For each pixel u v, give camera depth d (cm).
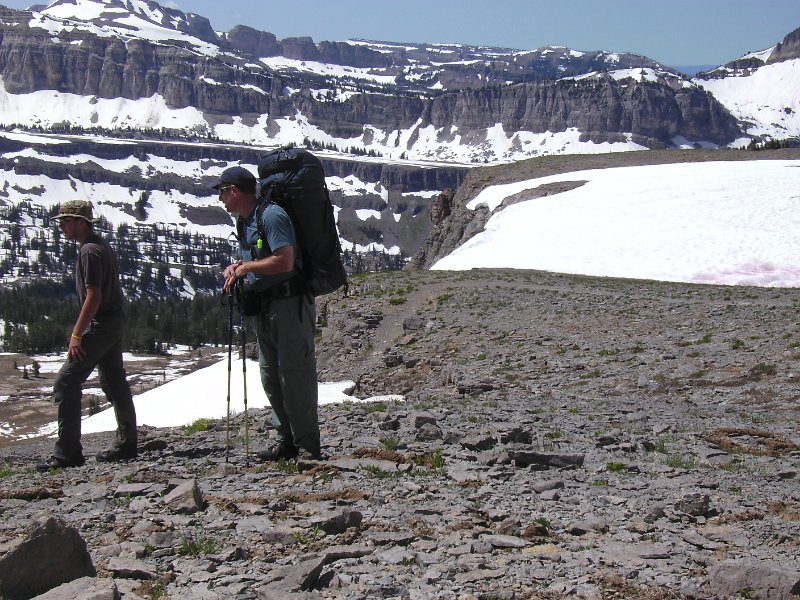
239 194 1019
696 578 661
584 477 1105
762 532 842
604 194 8806
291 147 1020
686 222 7250
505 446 1252
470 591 614
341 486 962
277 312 1034
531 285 4719
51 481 1070
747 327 3030
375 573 646
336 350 3966
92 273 1183
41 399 18612
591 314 3641
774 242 6500
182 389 2858
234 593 595
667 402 2158
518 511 880
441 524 812
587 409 1894
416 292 4591
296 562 670
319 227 1021
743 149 11669
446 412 1680
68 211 1182
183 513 830
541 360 2914
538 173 10756
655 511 891
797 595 599
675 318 3378
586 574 664
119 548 700
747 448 1441
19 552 566
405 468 1062
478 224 9494
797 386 2205
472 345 3359
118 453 1268
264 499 874
